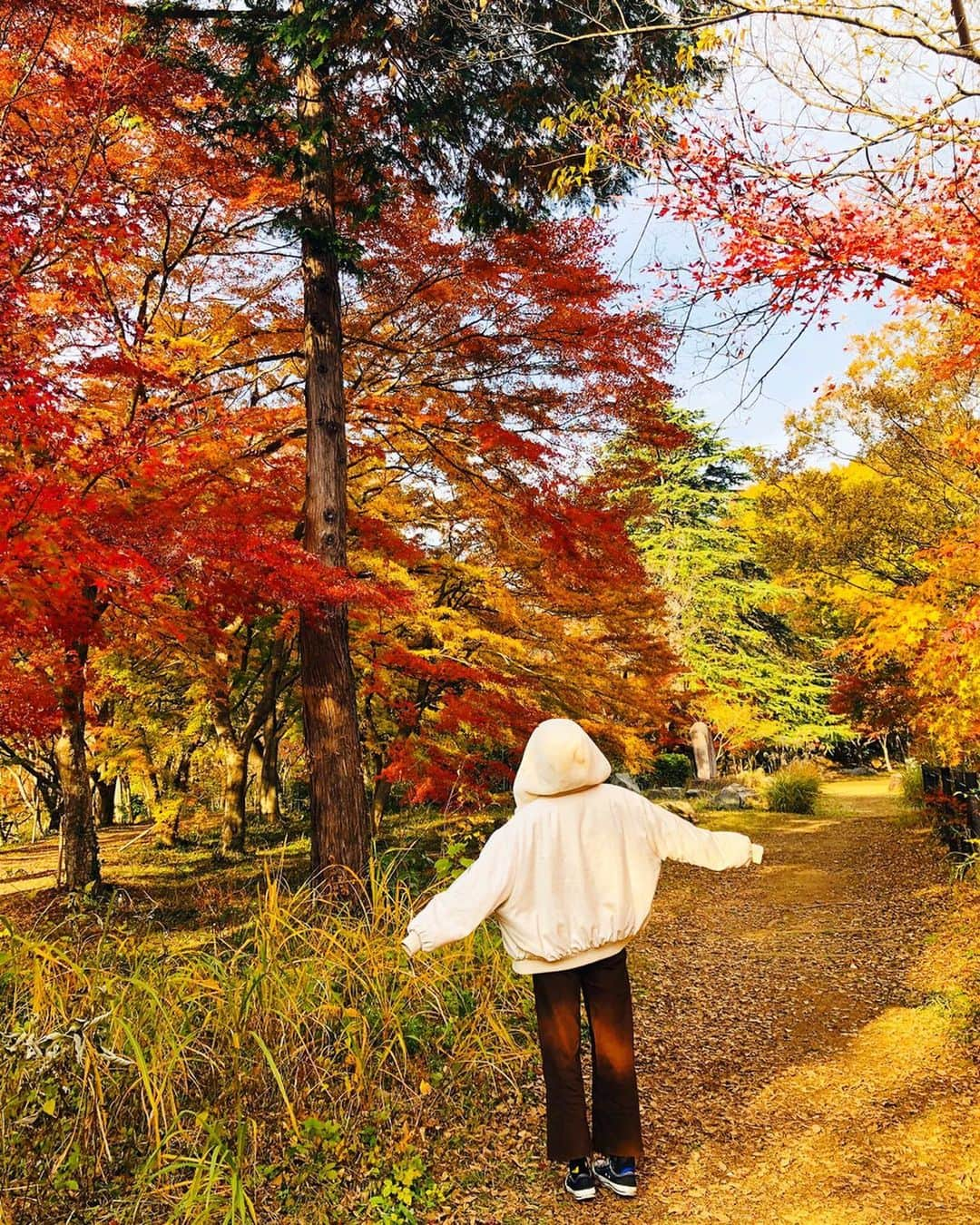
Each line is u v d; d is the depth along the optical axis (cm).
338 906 502
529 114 739
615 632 1138
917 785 1429
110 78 594
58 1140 310
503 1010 432
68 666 817
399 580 898
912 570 1184
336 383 762
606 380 763
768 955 670
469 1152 330
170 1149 312
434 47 670
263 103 705
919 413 1036
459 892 296
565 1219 288
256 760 2448
